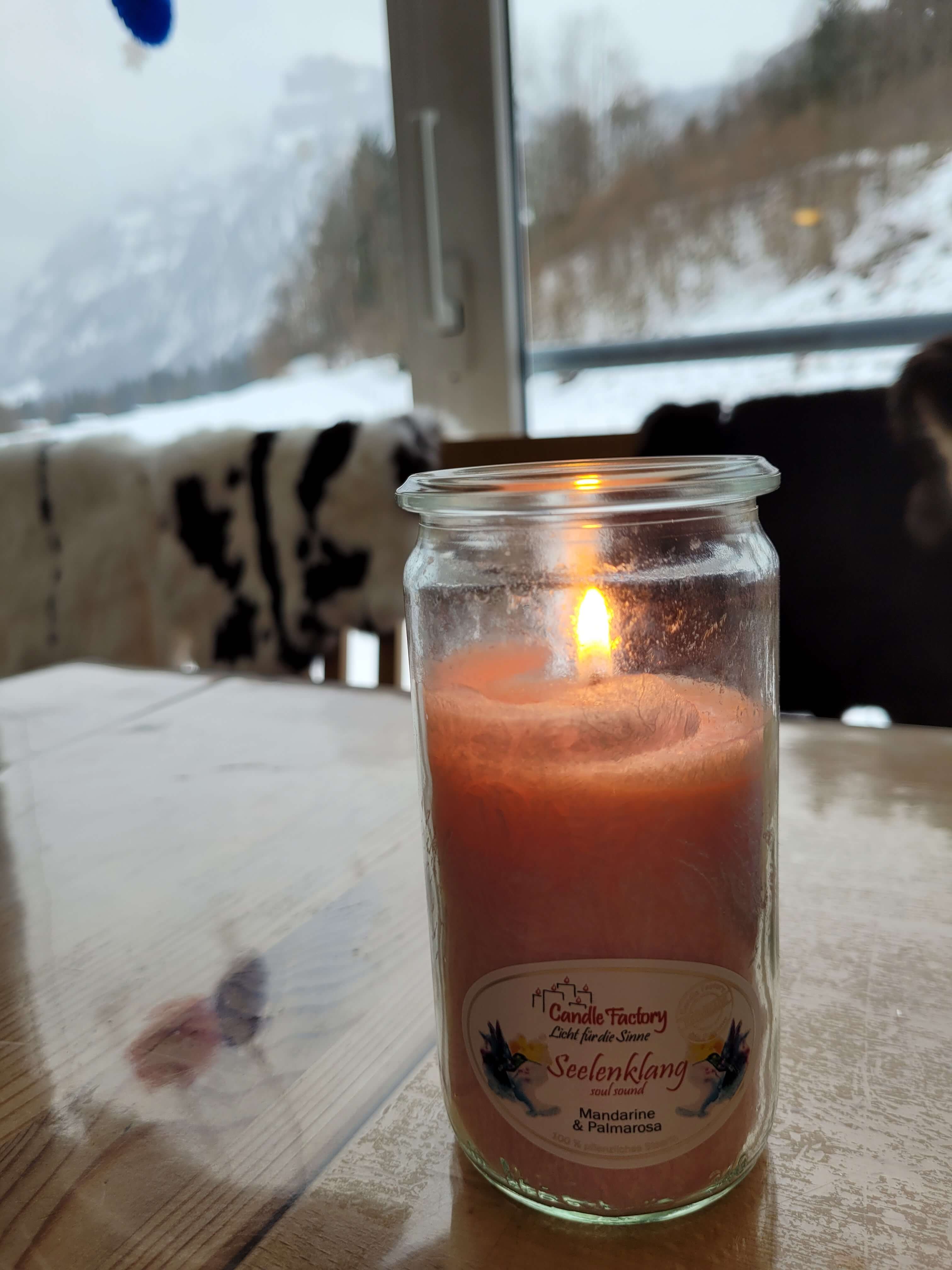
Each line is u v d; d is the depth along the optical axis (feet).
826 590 2.67
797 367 3.69
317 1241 0.65
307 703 2.01
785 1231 0.64
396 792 1.49
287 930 1.09
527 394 4.17
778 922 0.79
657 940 0.63
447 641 0.72
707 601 0.69
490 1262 0.63
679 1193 0.66
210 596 3.72
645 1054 0.64
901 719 2.64
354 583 3.46
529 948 0.65
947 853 1.18
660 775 0.62
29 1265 0.65
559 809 0.63
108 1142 0.76
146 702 2.08
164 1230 0.67
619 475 0.68
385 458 3.37
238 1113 0.79
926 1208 0.65
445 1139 0.75
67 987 1.00
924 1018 0.86
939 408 2.50
